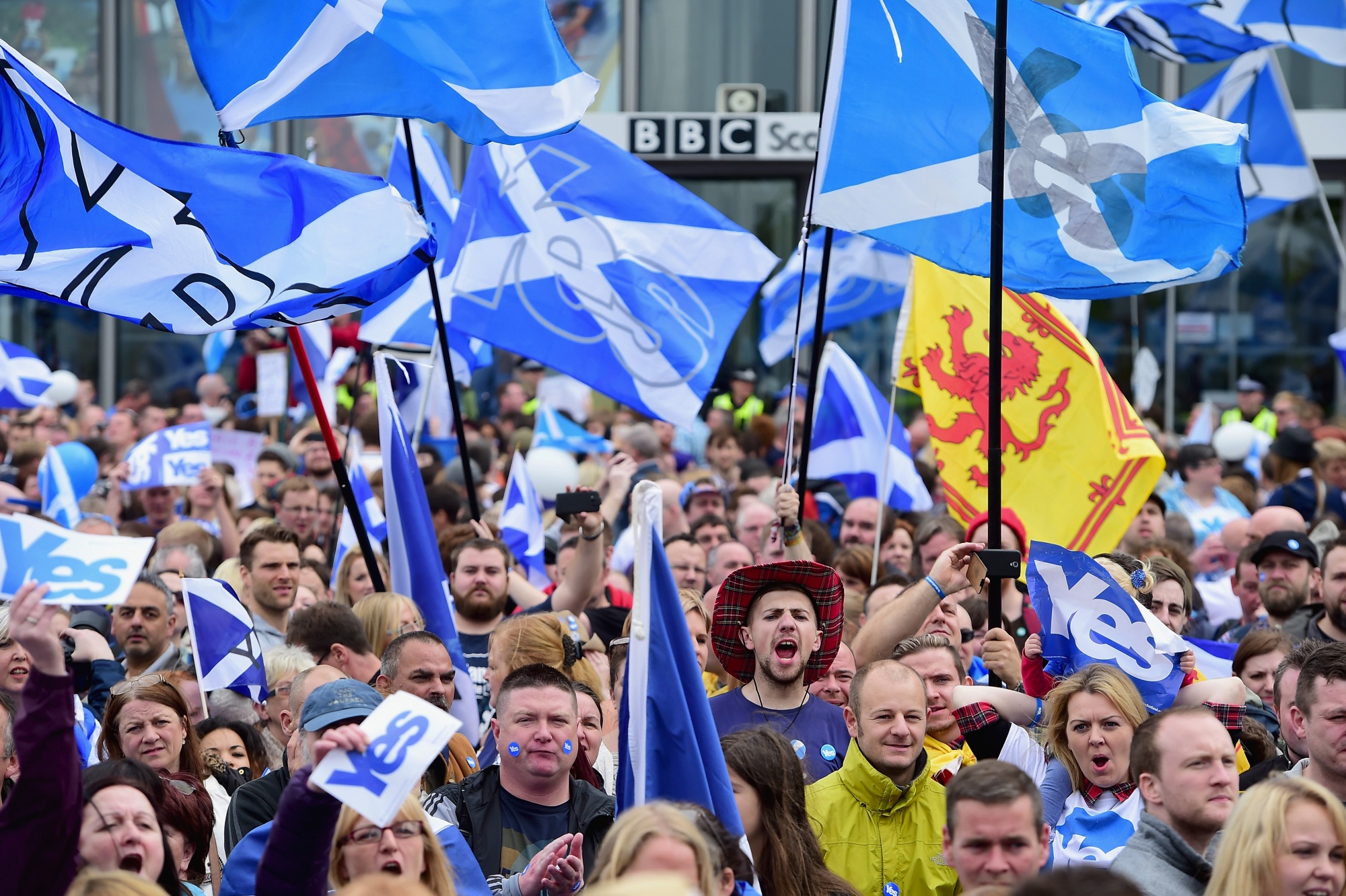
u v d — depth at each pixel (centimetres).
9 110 1193
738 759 971
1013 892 591
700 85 4372
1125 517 1609
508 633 1259
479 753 1321
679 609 948
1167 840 882
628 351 1648
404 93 1290
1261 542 1641
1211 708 1095
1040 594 1150
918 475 2284
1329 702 991
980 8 1297
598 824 1027
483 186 1686
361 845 831
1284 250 4256
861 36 1305
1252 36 1805
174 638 1598
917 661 1218
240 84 1280
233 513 2250
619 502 1995
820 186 1298
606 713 1315
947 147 1298
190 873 1008
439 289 1777
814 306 2639
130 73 4528
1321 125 4219
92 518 1775
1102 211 1296
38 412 2983
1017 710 1139
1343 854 794
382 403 1466
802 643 1158
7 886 769
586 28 4362
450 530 1812
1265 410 3662
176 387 4591
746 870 872
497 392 3741
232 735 1242
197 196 1207
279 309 1200
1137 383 3488
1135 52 4350
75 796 787
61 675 788
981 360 1691
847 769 1069
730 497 2650
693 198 1669
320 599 1739
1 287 1184
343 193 1233
